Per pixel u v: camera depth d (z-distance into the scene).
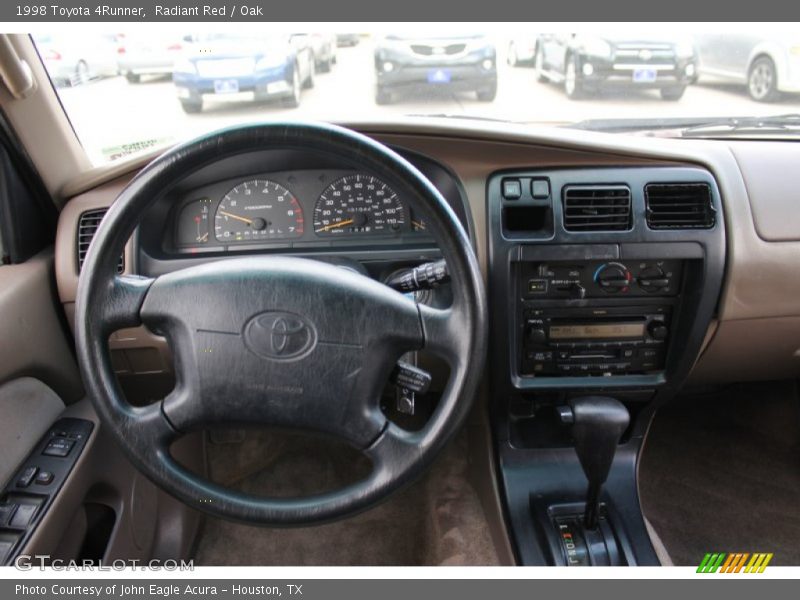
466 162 1.26
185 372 0.83
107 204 1.30
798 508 1.70
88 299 0.78
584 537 1.33
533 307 1.32
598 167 1.27
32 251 1.32
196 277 0.81
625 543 1.34
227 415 0.83
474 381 0.79
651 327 1.35
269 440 1.82
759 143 1.36
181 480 0.82
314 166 1.31
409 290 0.89
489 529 1.57
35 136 1.26
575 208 1.27
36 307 1.24
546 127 1.27
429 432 0.80
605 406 1.20
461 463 1.79
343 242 1.35
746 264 1.29
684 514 1.69
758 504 1.71
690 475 1.81
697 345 1.35
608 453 1.19
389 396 1.26
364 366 0.80
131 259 1.27
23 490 1.08
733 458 1.87
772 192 1.29
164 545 1.50
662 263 1.29
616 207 1.26
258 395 0.81
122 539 1.30
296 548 1.60
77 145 1.37
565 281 1.29
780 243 1.29
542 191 1.26
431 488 1.72
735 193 1.28
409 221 1.34
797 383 1.85
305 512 0.80
